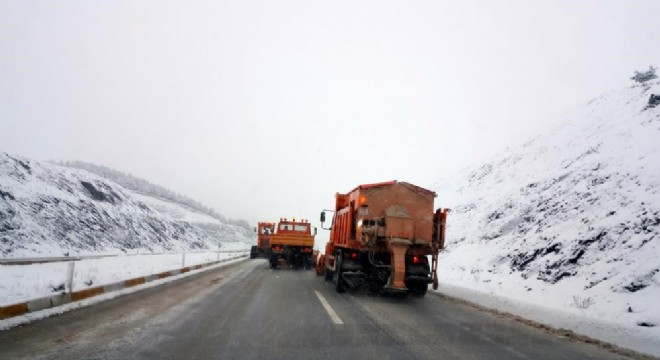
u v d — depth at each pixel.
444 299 11.32
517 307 9.86
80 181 43.41
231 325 6.84
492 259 20.61
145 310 8.07
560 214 20.56
